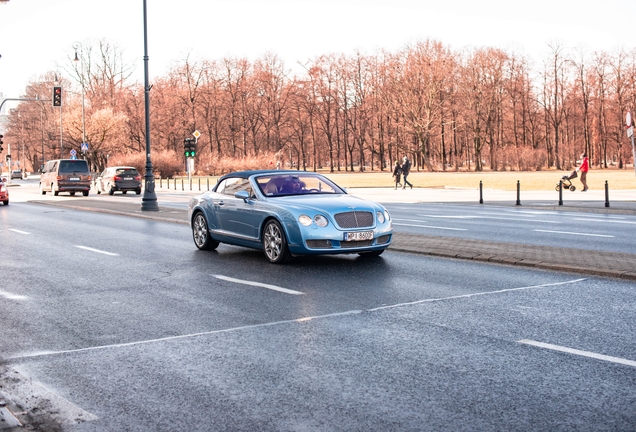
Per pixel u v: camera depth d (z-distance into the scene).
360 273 10.33
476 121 88.44
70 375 5.49
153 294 8.98
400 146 89.31
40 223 20.72
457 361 5.66
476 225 18.08
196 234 13.77
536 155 88.25
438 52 81.38
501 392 4.88
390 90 87.50
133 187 43.34
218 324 7.18
